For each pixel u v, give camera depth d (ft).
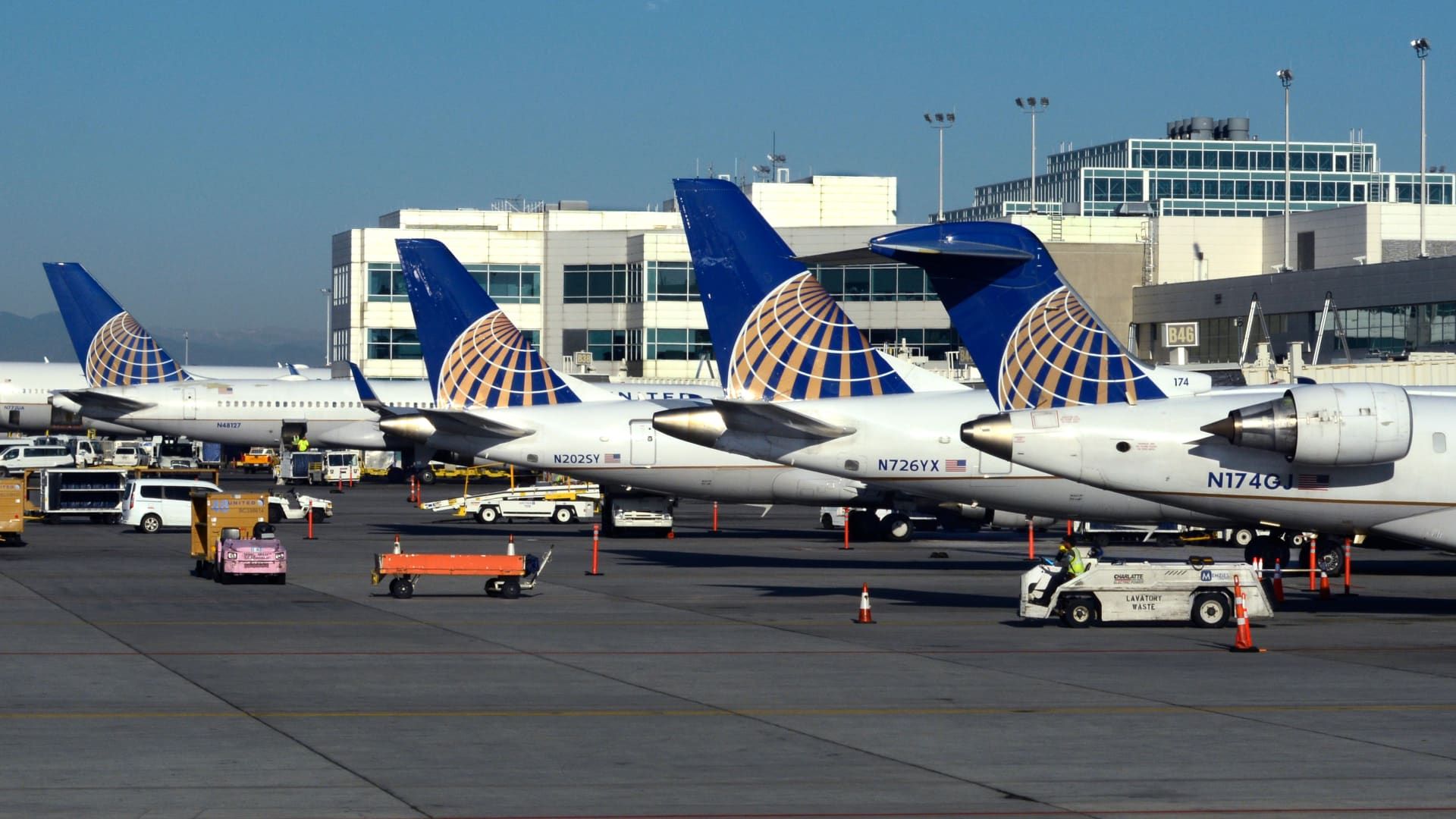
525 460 521.65
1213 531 534.37
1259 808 161.07
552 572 428.56
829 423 409.28
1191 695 230.48
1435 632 305.32
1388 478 324.19
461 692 230.27
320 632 298.35
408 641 286.87
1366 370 617.21
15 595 361.51
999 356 354.95
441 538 552.82
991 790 168.66
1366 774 177.06
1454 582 410.93
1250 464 327.06
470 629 304.09
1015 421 331.16
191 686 234.17
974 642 287.89
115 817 154.10
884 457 408.67
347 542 529.45
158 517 586.45
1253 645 285.02
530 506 645.51
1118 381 352.90
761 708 218.59
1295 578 423.23
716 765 180.65
